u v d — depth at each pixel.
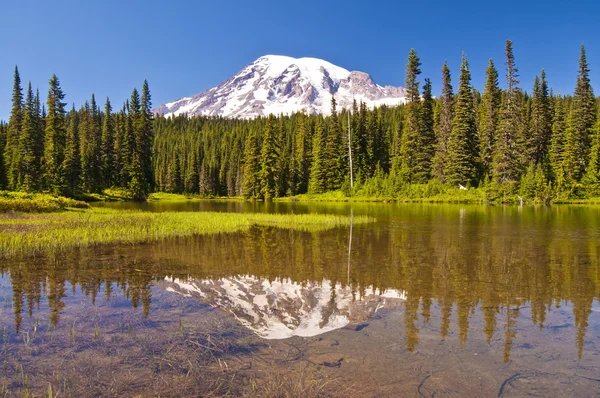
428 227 21.80
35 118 58.75
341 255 13.32
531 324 6.50
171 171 91.75
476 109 62.84
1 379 4.52
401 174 57.50
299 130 76.19
